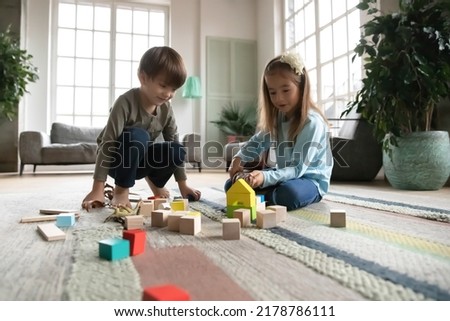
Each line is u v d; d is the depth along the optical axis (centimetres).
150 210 99
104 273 50
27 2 407
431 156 184
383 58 190
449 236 73
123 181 118
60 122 405
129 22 461
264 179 104
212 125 465
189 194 135
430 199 143
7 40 337
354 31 303
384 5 251
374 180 269
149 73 110
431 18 183
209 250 63
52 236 70
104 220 92
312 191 116
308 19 377
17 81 332
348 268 52
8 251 62
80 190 188
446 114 218
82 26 444
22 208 118
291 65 115
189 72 464
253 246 65
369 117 201
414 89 188
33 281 47
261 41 472
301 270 52
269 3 447
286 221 91
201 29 464
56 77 434
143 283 47
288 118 125
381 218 95
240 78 477
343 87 319
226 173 374
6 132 376
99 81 451
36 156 339
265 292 44
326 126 128
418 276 48
